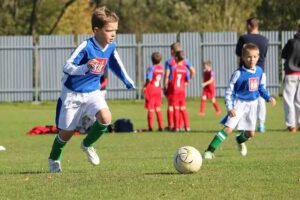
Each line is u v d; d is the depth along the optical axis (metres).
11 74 81.00
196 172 21.31
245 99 27.70
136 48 80.81
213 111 68.12
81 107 22.17
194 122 55.34
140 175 20.91
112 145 37.50
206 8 108.69
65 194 17.78
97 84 22.23
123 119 47.62
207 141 39.09
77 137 43.84
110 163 26.53
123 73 22.81
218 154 29.86
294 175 20.73
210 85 63.50
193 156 21.14
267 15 112.81
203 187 18.45
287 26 112.50
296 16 111.69
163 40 80.81
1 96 81.06
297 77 43.84
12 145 39.31
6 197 17.56
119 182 19.39
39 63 81.25
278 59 81.00
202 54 80.94
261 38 40.62
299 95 44.09
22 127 53.97
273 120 56.00
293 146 33.88
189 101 80.56
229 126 27.23
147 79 47.59
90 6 123.12
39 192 18.16
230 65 81.06
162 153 31.84
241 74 27.50
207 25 107.44
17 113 69.38
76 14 117.12
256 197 17.08
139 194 17.53
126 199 16.95
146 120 58.94
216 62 81.06
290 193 17.62
